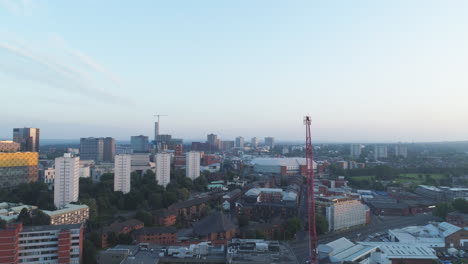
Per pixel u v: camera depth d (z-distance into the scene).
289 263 198.62
